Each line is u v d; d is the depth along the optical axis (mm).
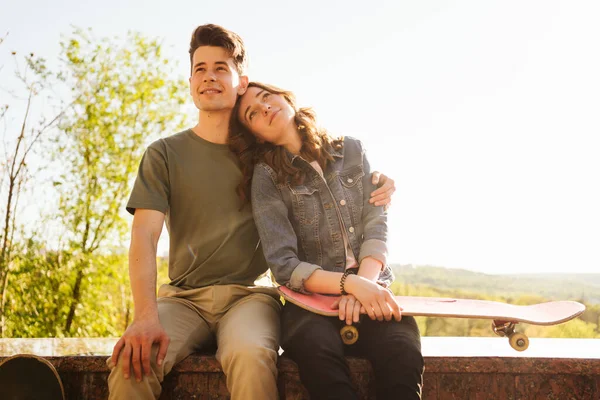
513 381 1904
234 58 2178
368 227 2047
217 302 1989
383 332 1764
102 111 5891
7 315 5266
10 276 5238
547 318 1866
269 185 2055
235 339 1746
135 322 1767
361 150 2195
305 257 2057
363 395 1820
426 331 4688
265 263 2154
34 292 5516
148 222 1952
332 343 1704
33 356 1897
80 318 5695
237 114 2174
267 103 2125
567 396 1904
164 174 2072
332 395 1596
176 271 2113
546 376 1910
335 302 1836
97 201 5852
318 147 2109
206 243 2062
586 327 4609
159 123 6117
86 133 5816
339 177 2105
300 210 2053
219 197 2092
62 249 5699
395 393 1627
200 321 1974
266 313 1914
